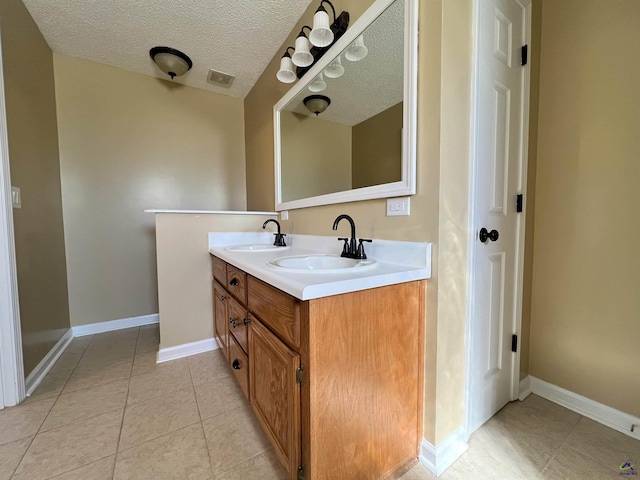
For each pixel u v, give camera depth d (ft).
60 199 7.30
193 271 6.49
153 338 7.54
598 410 4.18
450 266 3.38
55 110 7.21
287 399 2.90
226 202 9.80
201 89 9.29
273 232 7.45
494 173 3.99
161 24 6.26
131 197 8.38
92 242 7.89
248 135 9.67
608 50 3.98
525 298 4.77
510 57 4.11
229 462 3.51
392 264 3.69
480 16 3.54
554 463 3.45
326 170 5.32
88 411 4.49
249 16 6.03
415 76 3.38
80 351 6.72
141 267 8.57
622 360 3.98
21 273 5.14
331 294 2.61
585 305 4.32
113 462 3.50
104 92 7.91
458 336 3.55
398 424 3.29
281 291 2.98
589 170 4.23
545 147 4.70
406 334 3.28
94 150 7.83
